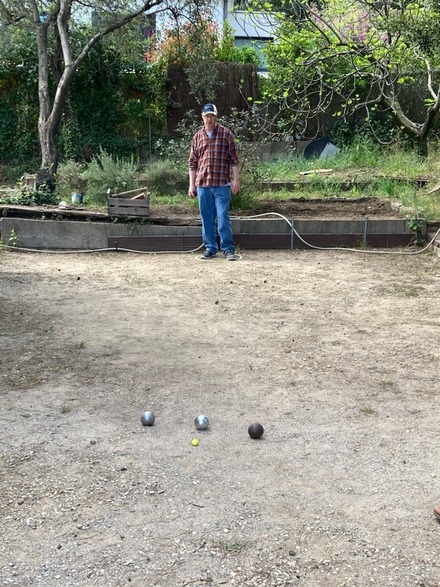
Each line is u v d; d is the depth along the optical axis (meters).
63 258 7.38
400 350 4.34
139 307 5.32
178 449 2.97
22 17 12.08
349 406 3.46
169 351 4.29
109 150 14.28
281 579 2.10
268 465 2.84
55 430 3.15
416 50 8.81
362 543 2.29
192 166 7.38
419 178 10.07
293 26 10.59
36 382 3.74
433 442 3.07
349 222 7.94
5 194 9.00
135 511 2.47
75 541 2.29
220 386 3.72
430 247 7.70
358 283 6.20
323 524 2.40
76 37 13.48
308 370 3.98
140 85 14.27
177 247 7.81
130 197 8.13
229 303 5.47
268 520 2.42
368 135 13.69
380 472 2.79
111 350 4.29
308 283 6.20
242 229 7.93
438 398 3.58
